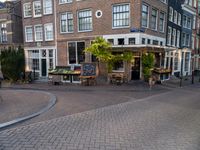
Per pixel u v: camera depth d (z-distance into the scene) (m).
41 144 5.15
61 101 10.59
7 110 8.42
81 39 20.86
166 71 19.53
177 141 5.29
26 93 13.11
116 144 5.11
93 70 17.09
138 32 17.47
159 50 17.66
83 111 8.48
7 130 6.19
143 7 18.17
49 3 23.22
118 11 18.44
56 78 19.11
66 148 4.91
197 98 11.89
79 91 14.42
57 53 23.03
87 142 5.24
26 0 25.00
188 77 26.55
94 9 19.58
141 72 18.36
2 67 22.30
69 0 21.36
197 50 33.94
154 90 14.67
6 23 26.77
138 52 18.08
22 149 4.89
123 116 7.68
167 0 22.22
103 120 7.16
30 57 25.92
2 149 4.90
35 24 24.70
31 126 6.54
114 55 16.98
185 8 27.14
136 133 5.86
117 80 17.16
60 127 6.42
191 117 7.59
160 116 7.69
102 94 12.88
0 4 28.92
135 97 11.85
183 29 27.42
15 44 26.88
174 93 13.68
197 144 5.11
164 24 21.97
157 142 5.22
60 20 22.23
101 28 19.39
